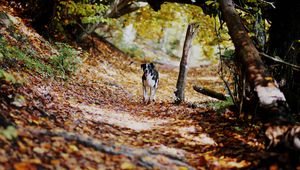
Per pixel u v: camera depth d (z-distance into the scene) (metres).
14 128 4.25
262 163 4.31
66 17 14.61
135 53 24.83
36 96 6.35
